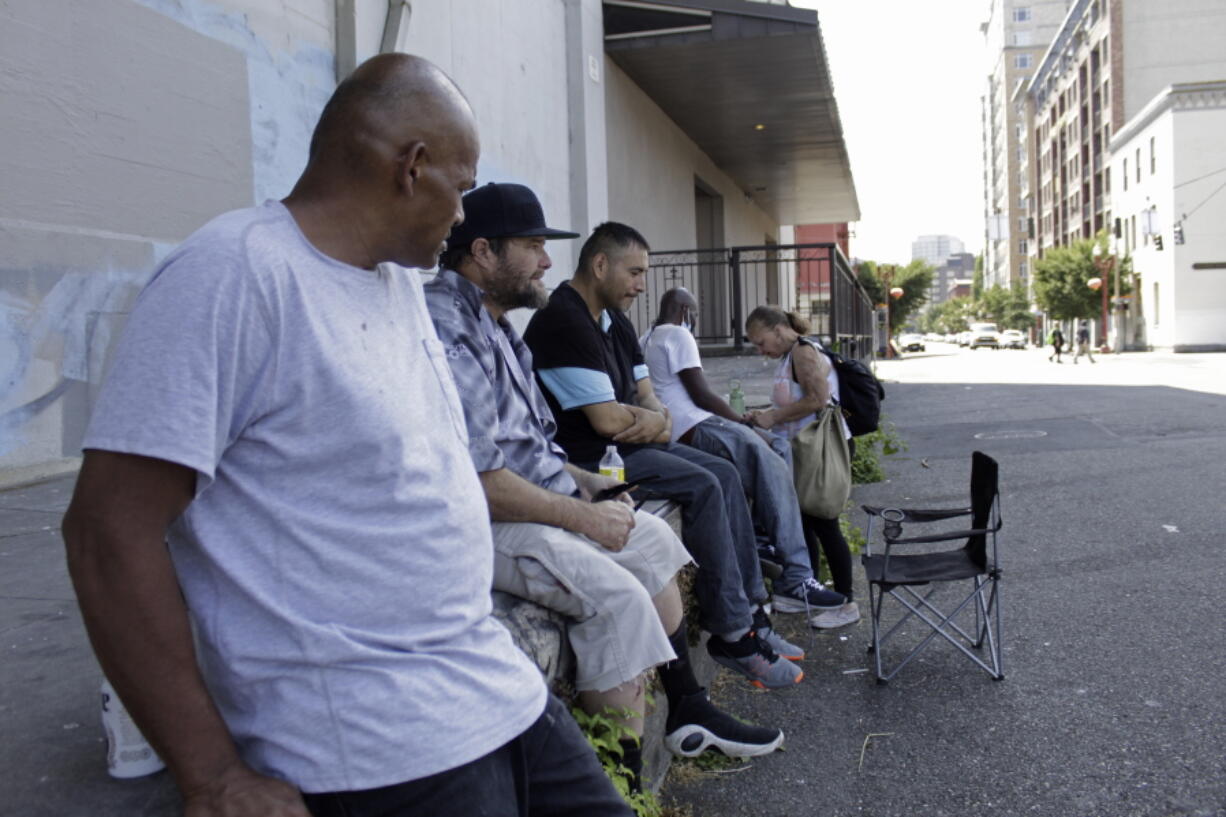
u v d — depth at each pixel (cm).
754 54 1127
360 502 132
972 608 515
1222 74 5347
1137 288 5147
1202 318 4475
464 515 147
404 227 142
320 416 129
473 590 149
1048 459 1023
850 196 2234
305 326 128
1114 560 594
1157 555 599
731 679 428
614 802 173
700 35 1067
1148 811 302
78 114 423
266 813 121
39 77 405
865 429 540
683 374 495
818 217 2683
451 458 148
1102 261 5116
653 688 324
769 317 536
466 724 140
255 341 124
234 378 122
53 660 227
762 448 473
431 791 135
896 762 344
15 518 368
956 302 13950
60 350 428
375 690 132
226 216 132
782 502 473
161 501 118
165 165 468
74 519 117
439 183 142
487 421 245
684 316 535
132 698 117
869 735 367
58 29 412
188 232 483
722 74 1209
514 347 305
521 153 839
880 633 484
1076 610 502
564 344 372
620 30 1091
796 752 355
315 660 129
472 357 249
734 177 1964
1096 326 5931
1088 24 6078
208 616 130
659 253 1162
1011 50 10625
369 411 132
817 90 1295
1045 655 441
